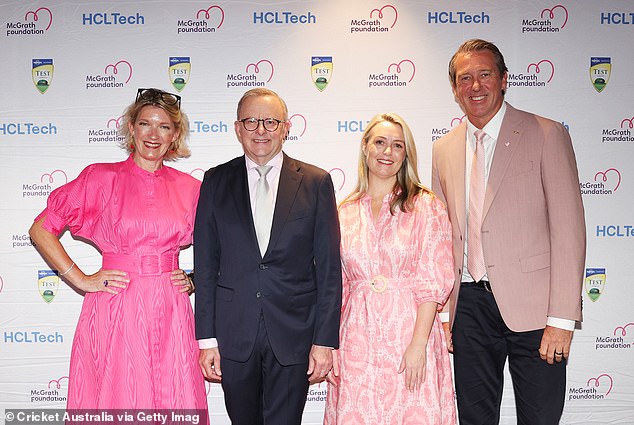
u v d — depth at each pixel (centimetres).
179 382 219
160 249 221
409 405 208
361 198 224
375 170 216
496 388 239
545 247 222
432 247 210
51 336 281
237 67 277
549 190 217
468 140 237
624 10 278
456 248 232
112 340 214
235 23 276
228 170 223
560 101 279
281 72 277
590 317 283
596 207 281
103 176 222
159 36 276
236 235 212
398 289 212
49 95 277
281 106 218
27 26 275
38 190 279
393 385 209
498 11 277
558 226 214
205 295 214
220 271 216
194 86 278
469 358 235
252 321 209
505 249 221
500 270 221
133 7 275
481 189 229
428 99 278
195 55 277
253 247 211
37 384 282
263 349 212
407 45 277
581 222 216
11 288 280
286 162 221
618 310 283
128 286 217
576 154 280
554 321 213
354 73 278
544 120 225
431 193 221
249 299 210
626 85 280
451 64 238
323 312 209
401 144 216
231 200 215
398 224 215
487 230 222
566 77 279
